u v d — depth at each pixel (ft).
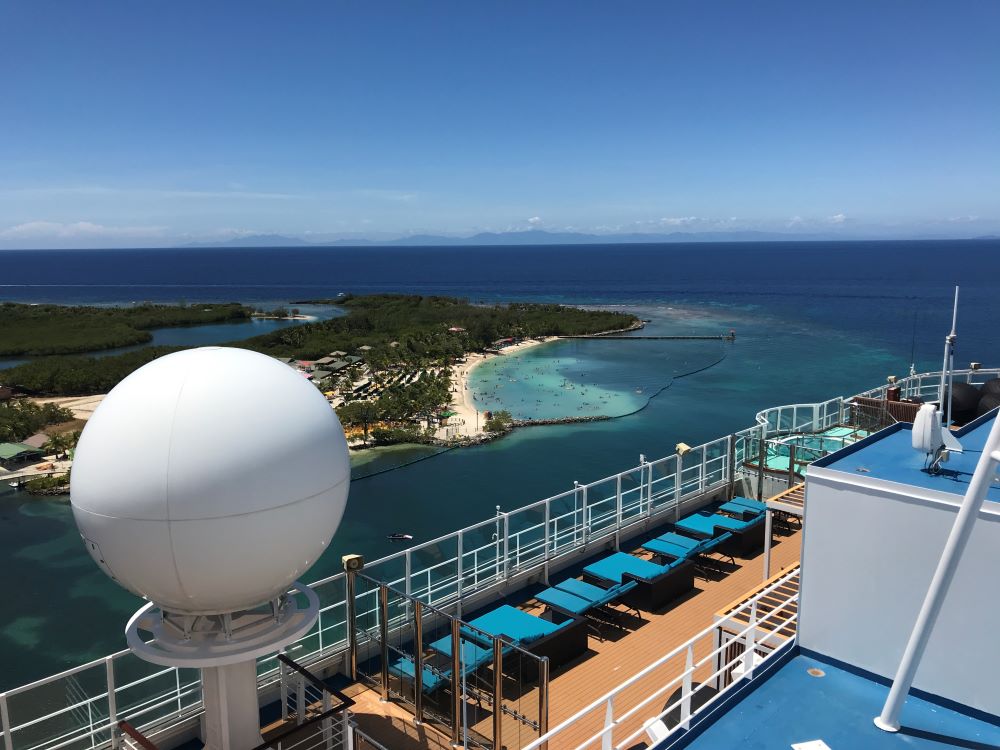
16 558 86.48
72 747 36.42
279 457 19.22
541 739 18.66
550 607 34.76
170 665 19.99
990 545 18.33
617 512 45.06
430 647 30.27
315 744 25.20
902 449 23.82
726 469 53.01
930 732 18.62
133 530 18.34
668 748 18.54
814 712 19.75
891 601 20.31
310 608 22.48
